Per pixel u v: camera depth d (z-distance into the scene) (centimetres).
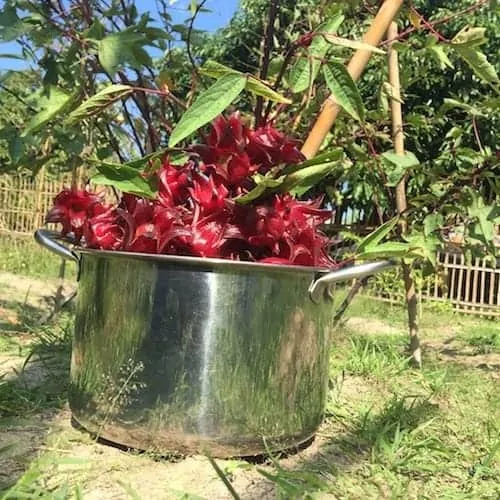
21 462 127
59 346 236
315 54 147
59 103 157
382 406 188
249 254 138
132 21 187
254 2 319
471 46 171
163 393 131
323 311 146
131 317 133
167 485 121
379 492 128
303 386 141
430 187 232
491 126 616
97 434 140
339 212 413
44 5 172
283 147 135
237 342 131
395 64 243
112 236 142
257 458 138
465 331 518
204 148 141
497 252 248
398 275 635
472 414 188
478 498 129
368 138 240
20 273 710
